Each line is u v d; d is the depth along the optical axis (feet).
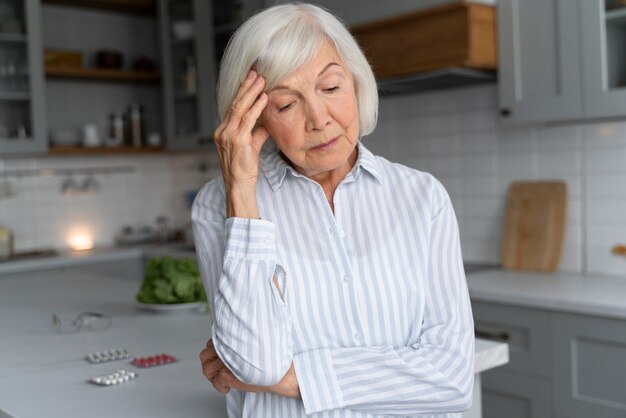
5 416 4.21
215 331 3.21
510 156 10.05
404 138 11.55
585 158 9.19
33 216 14.23
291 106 3.25
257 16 3.29
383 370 3.25
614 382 7.29
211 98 13.37
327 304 3.41
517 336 8.21
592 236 9.18
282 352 3.11
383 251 3.48
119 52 14.85
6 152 12.74
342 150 3.33
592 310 7.36
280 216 3.55
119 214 15.52
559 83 8.53
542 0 8.61
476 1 8.89
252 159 3.25
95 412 4.10
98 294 8.55
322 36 3.26
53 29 14.53
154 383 4.66
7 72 12.92
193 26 13.65
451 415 3.57
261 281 3.13
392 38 9.69
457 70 8.96
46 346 5.91
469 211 10.69
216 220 3.55
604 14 8.02
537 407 8.04
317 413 3.32
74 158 14.80
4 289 9.24
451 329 3.41
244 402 3.55
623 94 7.86
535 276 9.20
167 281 7.07
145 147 14.85
